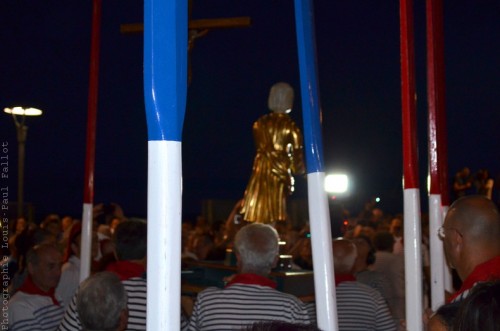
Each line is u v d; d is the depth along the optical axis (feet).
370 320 13.57
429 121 10.75
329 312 7.11
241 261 11.35
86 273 11.59
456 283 14.34
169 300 5.01
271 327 4.47
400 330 17.93
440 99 10.94
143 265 12.38
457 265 8.93
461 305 5.10
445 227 9.01
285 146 21.49
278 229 24.04
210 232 32.14
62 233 29.96
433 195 10.46
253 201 21.54
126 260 12.30
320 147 7.33
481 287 4.97
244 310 10.89
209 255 23.11
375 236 24.16
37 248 13.17
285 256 19.30
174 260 5.05
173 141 5.13
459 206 8.90
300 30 7.47
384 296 18.54
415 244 8.81
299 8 7.49
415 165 8.96
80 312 9.70
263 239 11.31
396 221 31.89
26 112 41.47
